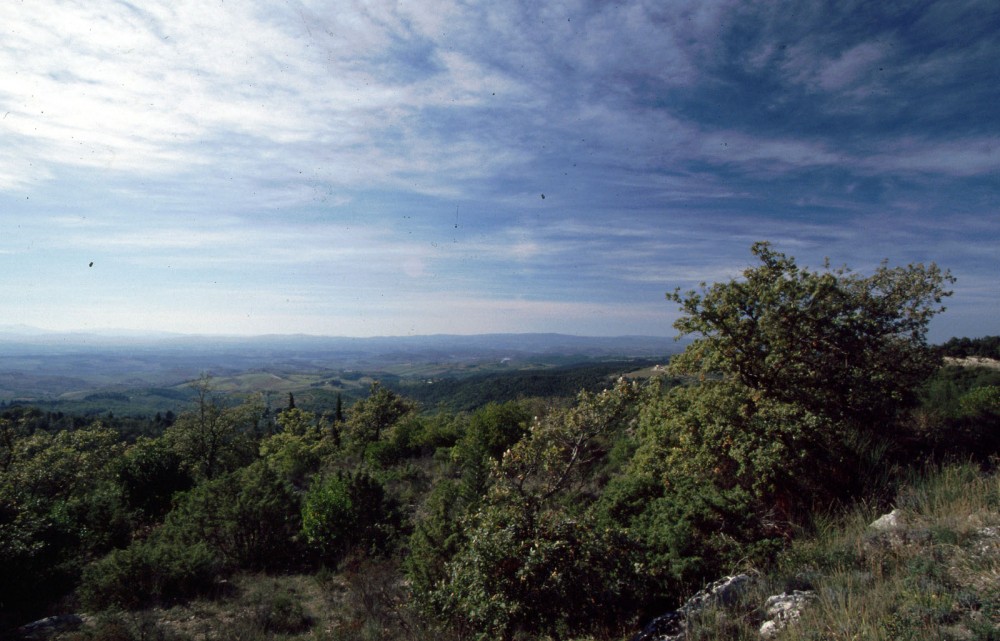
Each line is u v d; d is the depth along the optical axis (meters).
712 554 6.05
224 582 10.38
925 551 4.47
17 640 7.76
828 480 7.15
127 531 14.56
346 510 12.30
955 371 16.80
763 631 4.07
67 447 25.97
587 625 5.54
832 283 8.56
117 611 8.55
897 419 9.11
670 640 4.50
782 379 8.34
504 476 6.75
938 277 9.43
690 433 8.27
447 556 7.30
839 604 3.85
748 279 8.98
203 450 32.41
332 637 7.23
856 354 8.84
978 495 5.39
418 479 19.02
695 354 9.05
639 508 7.93
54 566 10.67
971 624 3.20
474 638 6.08
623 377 6.93
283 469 27.05
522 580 5.61
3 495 11.18
